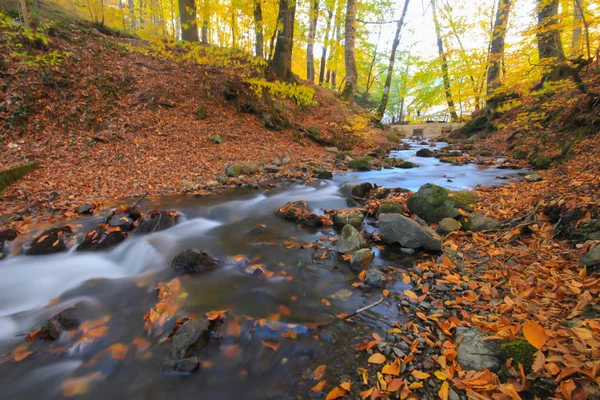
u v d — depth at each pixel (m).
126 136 9.12
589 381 1.63
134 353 2.39
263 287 3.30
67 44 10.84
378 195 6.24
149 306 3.05
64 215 5.21
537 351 1.88
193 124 10.80
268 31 11.49
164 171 8.03
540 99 10.48
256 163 9.38
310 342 2.45
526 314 2.44
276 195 6.98
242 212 5.89
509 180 7.21
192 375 2.17
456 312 2.71
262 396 1.99
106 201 6.00
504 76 9.91
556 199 4.23
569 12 7.51
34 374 2.23
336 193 7.12
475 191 6.15
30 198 5.74
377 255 3.96
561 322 2.19
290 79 15.45
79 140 8.35
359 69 30.81
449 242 4.16
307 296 3.12
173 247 4.34
